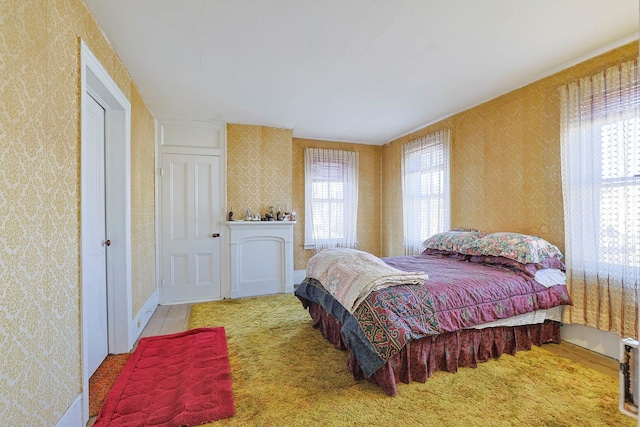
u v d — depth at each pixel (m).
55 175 1.46
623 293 2.28
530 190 2.99
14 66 1.17
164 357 2.45
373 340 1.90
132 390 1.99
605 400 1.85
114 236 2.55
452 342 2.20
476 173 3.59
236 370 2.23
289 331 2.99
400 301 2.02
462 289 2.22
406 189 4.80
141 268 3.12
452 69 2.71
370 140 5.35
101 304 2.43
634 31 2.16
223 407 1.78
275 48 2.35
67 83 1.58
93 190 2.29
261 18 1.99
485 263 2.88
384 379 1.92
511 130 3.18
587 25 2.08
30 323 1.26
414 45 2.32
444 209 4.01
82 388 1.67
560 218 2.75
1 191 1.10
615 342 2.34
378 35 2.19
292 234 4.55
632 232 2.23
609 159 2.36
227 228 4.23
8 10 1.13
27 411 1.23
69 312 1.57
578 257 2.54
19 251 1.20
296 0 1.81
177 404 1.82
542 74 2.81
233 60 2.53
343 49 2.37
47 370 1.37
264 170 4.43
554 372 2.17
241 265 4.30
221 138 4.23
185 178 4.07
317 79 2.90
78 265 1.66
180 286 4.05
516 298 2.36
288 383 2.06
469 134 3.68
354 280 2.20
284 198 4.54
